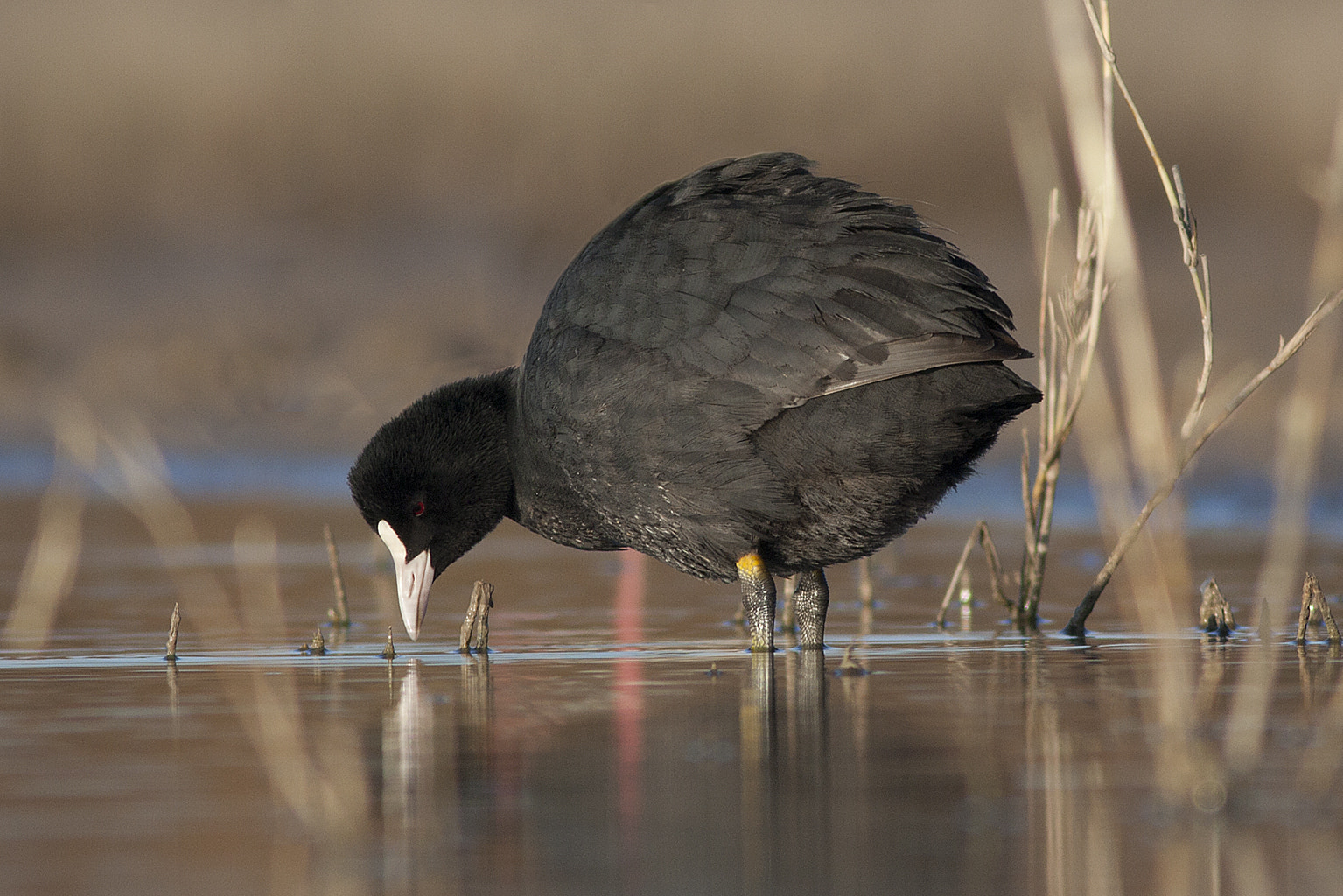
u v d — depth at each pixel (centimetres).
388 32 3594
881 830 688
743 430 1066
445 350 2786
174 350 2820
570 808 728
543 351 1146
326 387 2680
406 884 634
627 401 1095
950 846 667
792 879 630
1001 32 3497
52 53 3609
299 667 1111
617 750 832
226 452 2486
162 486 1347
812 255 1065
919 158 3331
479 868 650
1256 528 1798
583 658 1139
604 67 3503
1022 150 1274
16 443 2530
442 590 1516
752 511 1088
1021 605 1291
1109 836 679
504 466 1246
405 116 3509
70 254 3281
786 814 713
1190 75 3484
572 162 3362
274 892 625
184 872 649
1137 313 992
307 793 756
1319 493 1942
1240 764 766
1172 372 2414
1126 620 1288
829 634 1262
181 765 811
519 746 844
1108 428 1130
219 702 974
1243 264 2980
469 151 3447
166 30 3653
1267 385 2309
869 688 996
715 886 624
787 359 1048
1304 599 1149
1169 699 914
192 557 1723
